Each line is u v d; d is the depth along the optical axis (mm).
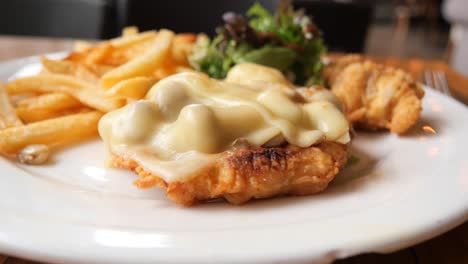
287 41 455
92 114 350
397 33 2059
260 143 296
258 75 353
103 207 277
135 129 297
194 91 310
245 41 439
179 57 419
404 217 257
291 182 287
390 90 376
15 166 312
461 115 373
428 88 423
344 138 304
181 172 277
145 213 273
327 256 243
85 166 320
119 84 335
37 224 249
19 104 371
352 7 996
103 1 674
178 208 278
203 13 675
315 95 328
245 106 301
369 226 252
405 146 343
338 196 287
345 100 378
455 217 260
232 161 284
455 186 279
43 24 675
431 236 255
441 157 322
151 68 374
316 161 291
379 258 265
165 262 234
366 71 394
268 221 267
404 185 292
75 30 670
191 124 290
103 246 241
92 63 404
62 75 380
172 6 674
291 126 299
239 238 246
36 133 330
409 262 263
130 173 312
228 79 361
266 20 468
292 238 246
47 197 282
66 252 239
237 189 279
